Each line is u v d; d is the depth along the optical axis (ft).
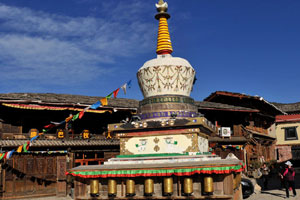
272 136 145.69
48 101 77.61
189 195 36.91
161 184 38.27
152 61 46.14
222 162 37.11
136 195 38.78
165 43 47.75
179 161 38.99
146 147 42.06
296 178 109.70
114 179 38.73
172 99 43.83
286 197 63.87
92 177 38.70
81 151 80.74
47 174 76.07
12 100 73.77
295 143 147.13
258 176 103.81
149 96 46.11
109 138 88.12
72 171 39.22
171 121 40.83
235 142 109.60
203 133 43.86
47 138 78.84
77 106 81.97
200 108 104.42
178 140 41.11
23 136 79.20
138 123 42.11
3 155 54.39
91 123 89.81
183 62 45.91
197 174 37.68
